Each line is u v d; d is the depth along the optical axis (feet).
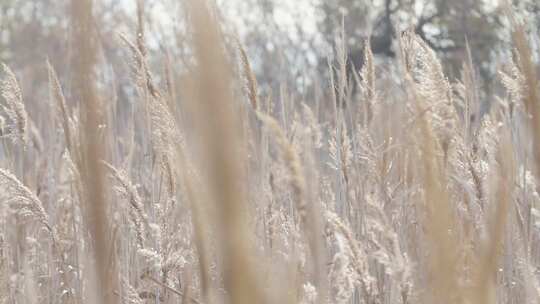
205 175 3.80
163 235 12.10
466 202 11.16
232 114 3.78
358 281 10.37
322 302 7.19
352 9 44.24
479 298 6.77
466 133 12.46
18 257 13.61
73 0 4.94
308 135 8.58
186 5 3.77
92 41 5.12
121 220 12.42
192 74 3.76
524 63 8.43
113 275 7.57
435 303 6.46
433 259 6.49
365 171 12.20
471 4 43.50
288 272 5.75
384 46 46.01
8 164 13.94
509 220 11.78
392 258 10.21
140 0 11.58
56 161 14.47
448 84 10.95
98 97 5.50
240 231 3.80
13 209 13.92
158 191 12.56
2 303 12.69
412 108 9.46
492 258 7.02
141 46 11.67
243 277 3.80
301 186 6.57
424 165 6.70
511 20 8.73
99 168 5.90
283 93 13.48
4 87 13.12
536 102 8.21
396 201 11.86
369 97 12.21
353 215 11.89
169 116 10.91
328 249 11.55
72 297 12.54
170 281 11.99
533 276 11.18
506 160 7.63
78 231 12.83
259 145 12.41
